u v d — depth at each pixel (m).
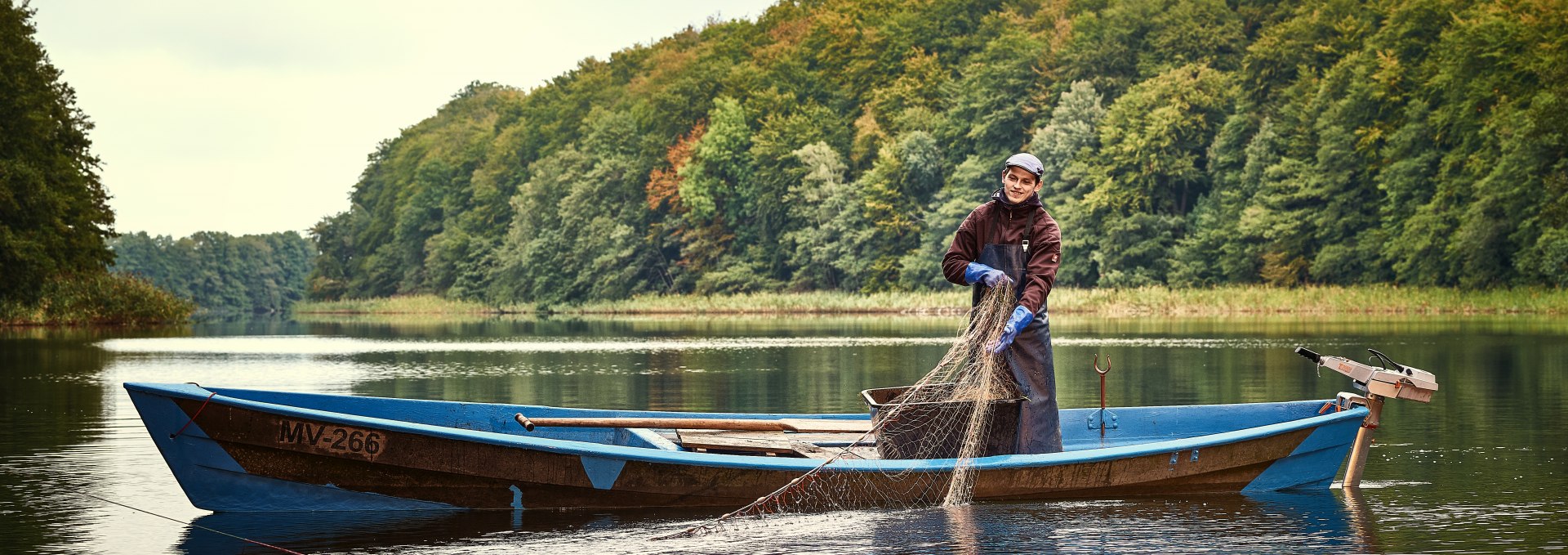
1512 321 41.97
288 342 35.09
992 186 78.50
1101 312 60.03
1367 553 6.65
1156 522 7.47
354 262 146.12
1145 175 71.25
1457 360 21.34
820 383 18.06
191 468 7.46
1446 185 56.81
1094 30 83.69
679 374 20.39
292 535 7.16
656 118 104.31
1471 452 10.38
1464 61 56.97
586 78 135.50
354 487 7.61
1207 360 22.56
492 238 116.50
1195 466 8.28
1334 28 70.62
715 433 9.24
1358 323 42.00
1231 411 9.91
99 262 52.72
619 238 95.06
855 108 98.88
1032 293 7.89
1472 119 56.78
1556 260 49.03
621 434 9.33
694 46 134.00
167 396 7.34
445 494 7.65
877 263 81.06
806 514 7.71
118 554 6.73
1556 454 10.22
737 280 88.12
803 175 88.44
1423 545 6.83
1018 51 84.25
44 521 7.62
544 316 82.94
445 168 133.38
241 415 7.42
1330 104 64.81
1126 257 70.31
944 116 88.00
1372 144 62.25
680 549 6.77
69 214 49.66
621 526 7.37
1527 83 55.94
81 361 24.34
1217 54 79.06
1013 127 81.06
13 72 47.09
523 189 111.00
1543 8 54.59
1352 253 61.59
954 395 8.15
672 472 7.66
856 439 9.20
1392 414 13.18
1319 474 8.68
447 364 23.91
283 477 7.55
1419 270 57.00
